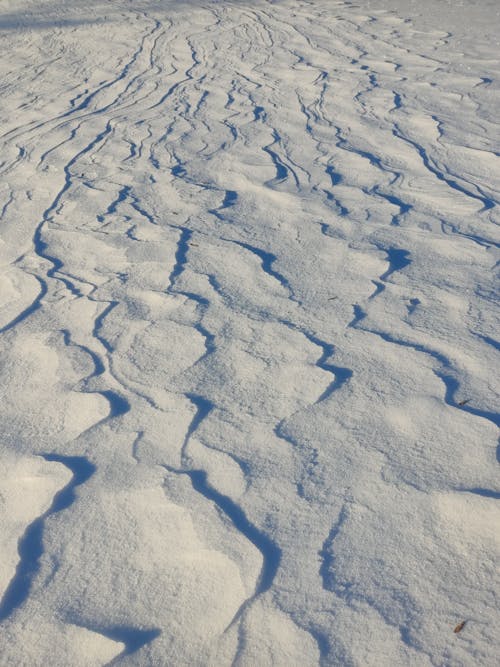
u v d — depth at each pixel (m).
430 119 5.36
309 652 1.37
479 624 1.40
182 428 2.03
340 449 1.90
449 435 1.92
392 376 2.20
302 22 10.53
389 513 1.68
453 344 2.35
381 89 6.43
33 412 2.14
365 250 3.18
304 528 1.66
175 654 1.39
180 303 2.78
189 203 3.94
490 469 1.78
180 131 5.53
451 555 1.55
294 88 6.71
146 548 1.63
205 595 1.50
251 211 3.77
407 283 2.83
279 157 4.71
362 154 4.67
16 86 7.84
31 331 2.63
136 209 3.90
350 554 1.58
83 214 3.87
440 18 10.32
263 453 1.91
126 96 6.95
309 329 2.52
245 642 1.40
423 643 1.37
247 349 2.41
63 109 6.64
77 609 1.49
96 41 10.02
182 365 2.34
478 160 4.41
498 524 1.62
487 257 3.03
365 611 1.44
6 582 1.57
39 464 1.91
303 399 2.12
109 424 2.06
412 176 4.20
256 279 2.95
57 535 1.68
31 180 4.59
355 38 9.16
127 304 2.79
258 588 1.51
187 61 8.40
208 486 1.80
